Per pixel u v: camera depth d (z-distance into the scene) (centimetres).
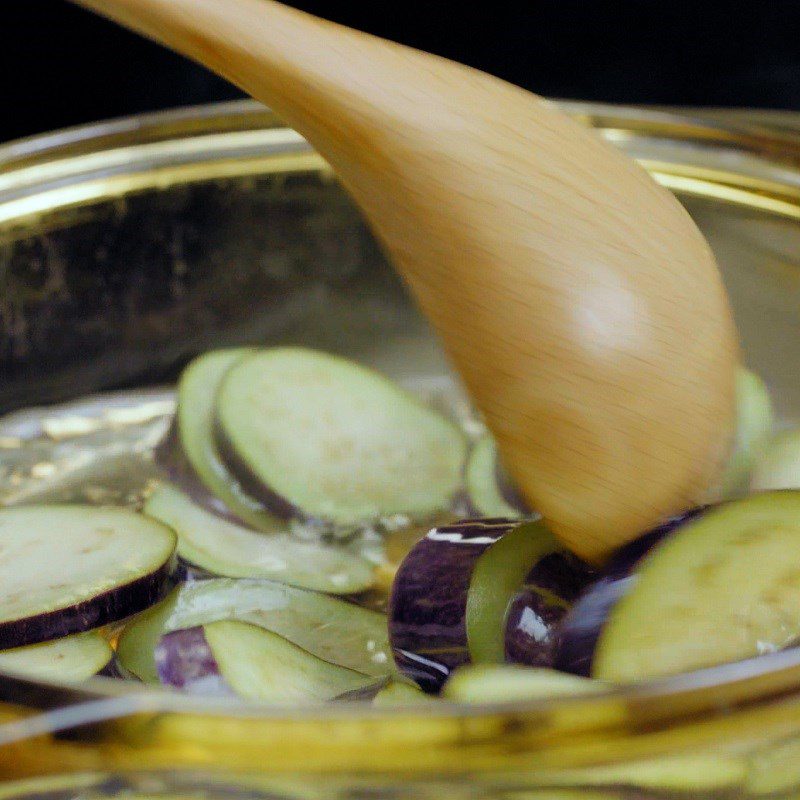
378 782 65
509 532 75
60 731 65
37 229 85
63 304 86
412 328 89
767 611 70
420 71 73
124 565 76
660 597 71
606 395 72
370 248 88
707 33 148
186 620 76
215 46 73
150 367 88
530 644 73
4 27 149
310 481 82
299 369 86
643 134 86
